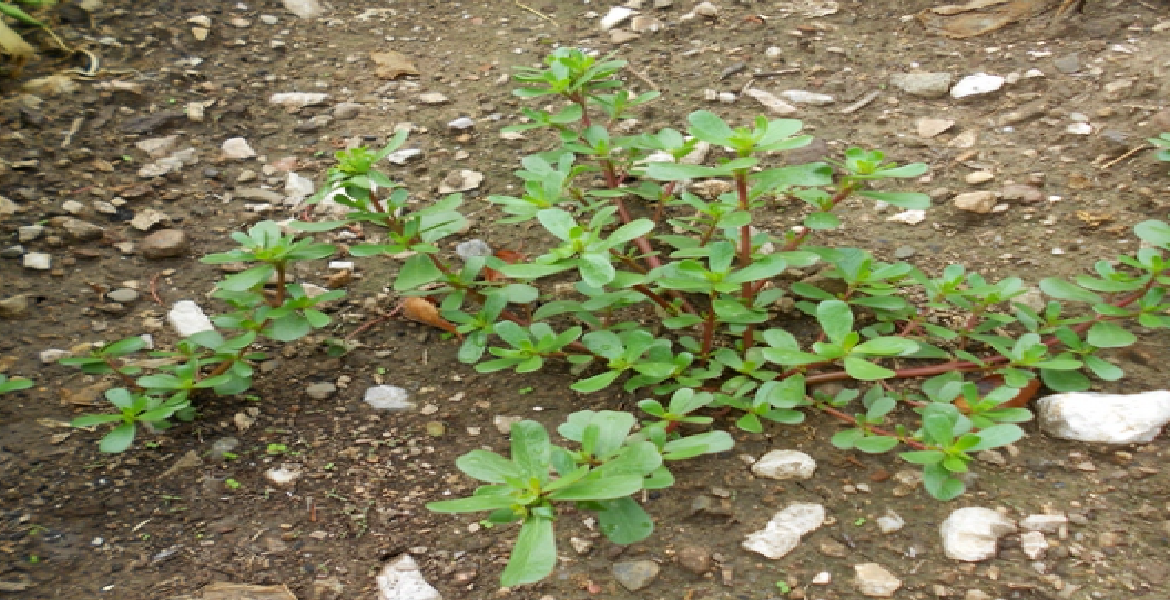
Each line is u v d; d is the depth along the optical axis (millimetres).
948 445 394
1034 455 436
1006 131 618
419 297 521
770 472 431
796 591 386
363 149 465
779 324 505
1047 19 710
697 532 410
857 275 468
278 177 607
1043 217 558
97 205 567
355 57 723
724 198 462
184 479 431
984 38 703
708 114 438
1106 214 553
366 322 519
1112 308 460
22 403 458
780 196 551
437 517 419
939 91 652
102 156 604
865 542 404
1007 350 456
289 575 393
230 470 436
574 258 429
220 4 760
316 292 529
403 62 715
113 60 683
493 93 680
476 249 554
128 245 549
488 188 601
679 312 487
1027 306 482
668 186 581
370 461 443
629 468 368
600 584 390
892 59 691
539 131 641
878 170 454
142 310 512
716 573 394
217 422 459
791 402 416
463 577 393
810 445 445
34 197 566
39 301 508
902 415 456
